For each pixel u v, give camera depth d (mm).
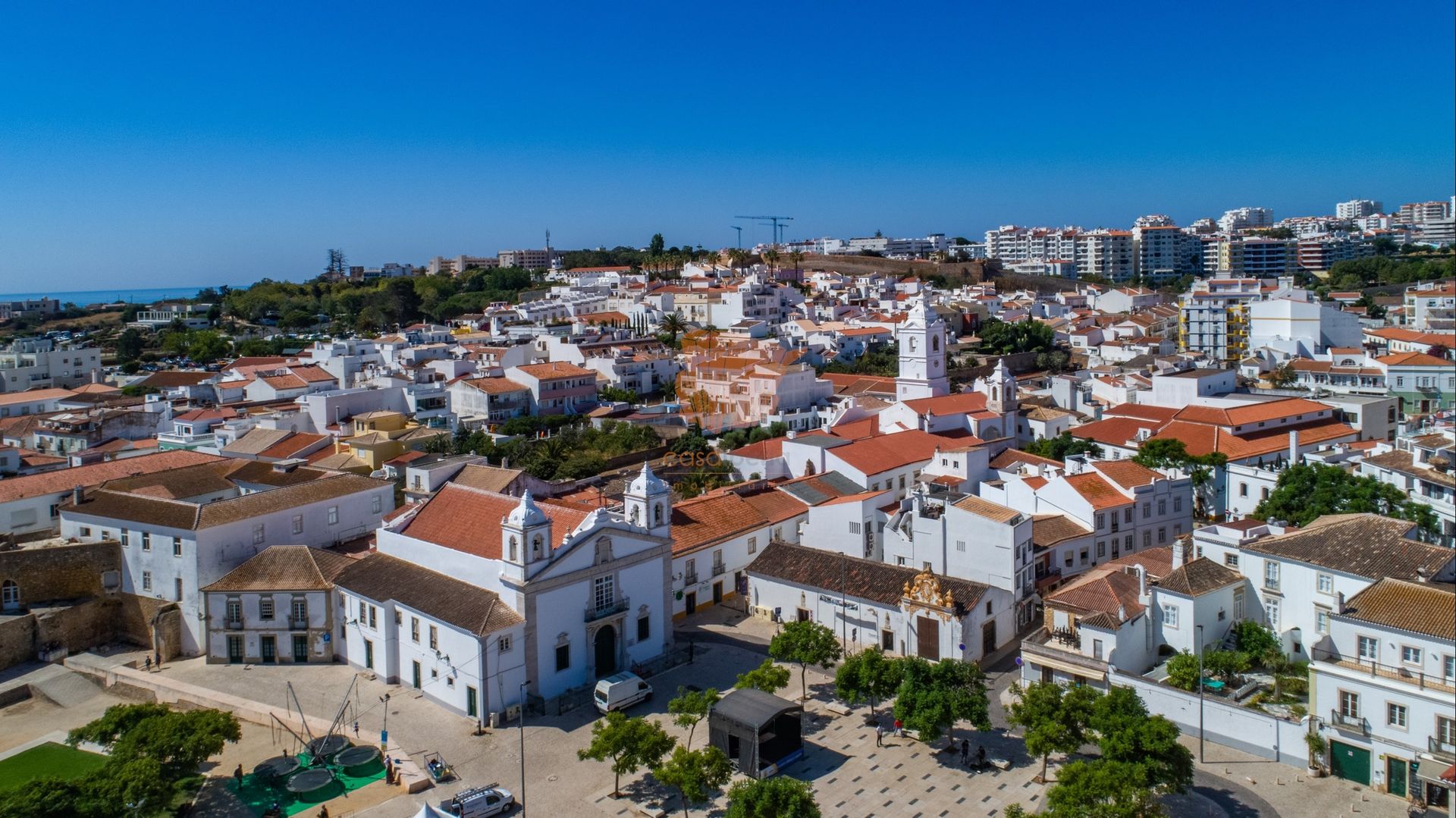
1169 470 129500
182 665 100500
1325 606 83125
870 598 98750
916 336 173375
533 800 73875
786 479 146875
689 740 77375
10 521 119188
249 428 173250
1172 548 97938
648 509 96688
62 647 104312
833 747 80812
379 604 93562
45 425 181375
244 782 77562
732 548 115125
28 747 86812
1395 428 163625
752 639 102812
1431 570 78250
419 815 60469
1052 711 73688
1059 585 106812
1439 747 68062
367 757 78562
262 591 98750
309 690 92812
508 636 85562
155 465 134875
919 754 79438
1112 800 65938
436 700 89625
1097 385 191500
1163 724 67625
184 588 103375
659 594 98000
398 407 196125
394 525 100750
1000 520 100312
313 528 112438
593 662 91750
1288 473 116125
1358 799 70438
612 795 74375
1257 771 74750
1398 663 71438
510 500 97125
